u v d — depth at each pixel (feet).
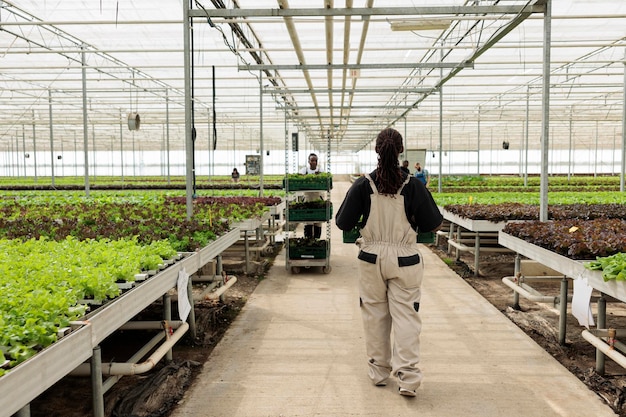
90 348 10.02
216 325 20.01
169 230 19.95
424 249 38.50
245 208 31.86
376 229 13.30
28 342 8.55
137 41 38.45
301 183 30.76
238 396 13.66
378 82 56.75
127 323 15.90
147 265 13.87
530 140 154.81
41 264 13.21
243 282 27.68
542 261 17.62
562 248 16.72
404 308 13.37
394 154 13.00
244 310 21.99
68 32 36.29
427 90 45.16
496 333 18.60
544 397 13.44
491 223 26.66
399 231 13.20
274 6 30.17
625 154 45.57
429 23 25.84
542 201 22.43
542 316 21.08
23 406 8.06
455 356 16.33
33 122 81.10
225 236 21.31
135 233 20.17
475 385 14.17
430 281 27.32
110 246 16.31
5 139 144.25
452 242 32.04
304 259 29.68
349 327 19.48
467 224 27.43
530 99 71.46
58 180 118.73
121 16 32.07
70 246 16.88
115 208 31.76
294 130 116.37
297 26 32.63
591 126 114.11
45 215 29.04
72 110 86.99
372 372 14.17
